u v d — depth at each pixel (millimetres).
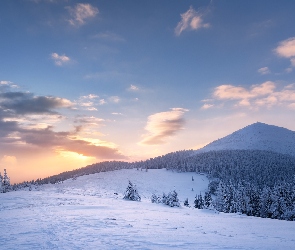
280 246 14719
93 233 17391
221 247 13688
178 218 30203
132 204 52406
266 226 27734
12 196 62812
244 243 15180
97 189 163750
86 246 13508
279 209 62812
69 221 23516
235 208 69125
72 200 53281
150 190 164625
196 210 51750
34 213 31203
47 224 21766
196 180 189750
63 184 191625
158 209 45750
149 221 25172
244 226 26312
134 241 14852
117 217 27469
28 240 15258
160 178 198625
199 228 21844
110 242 14500
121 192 155875
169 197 62812
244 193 70812
